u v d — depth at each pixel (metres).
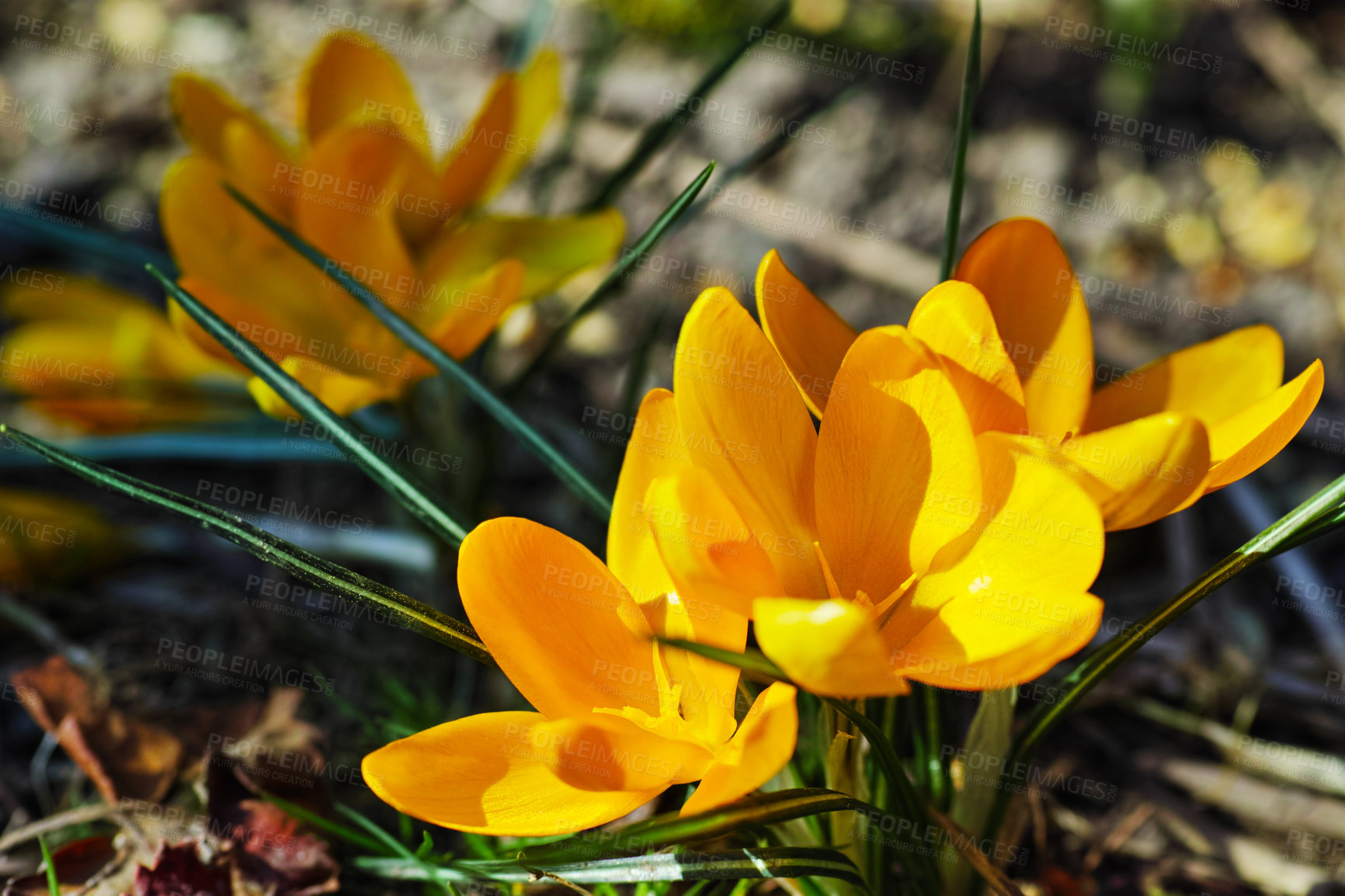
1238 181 0.70
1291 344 0.62
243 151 0.43
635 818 0.42
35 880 0.42
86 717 0.43
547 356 0.46
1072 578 0.35
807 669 0.34
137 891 0.41
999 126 0.73
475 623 0.36
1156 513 0.37
